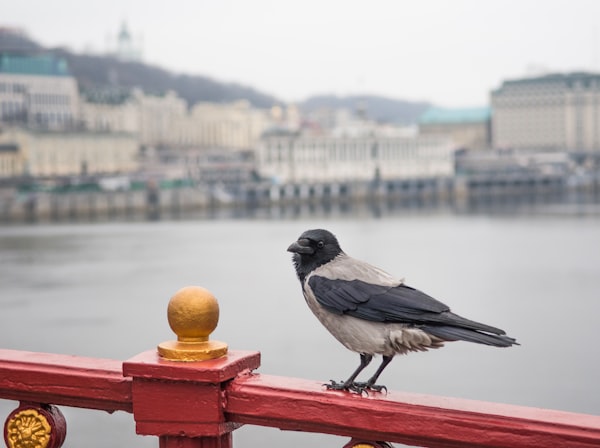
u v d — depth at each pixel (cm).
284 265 11600
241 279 10238
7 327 7244
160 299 8669
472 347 5903
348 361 5678
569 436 466
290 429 539
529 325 6912
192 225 19138
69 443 3812
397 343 558
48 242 15188
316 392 529
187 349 546
